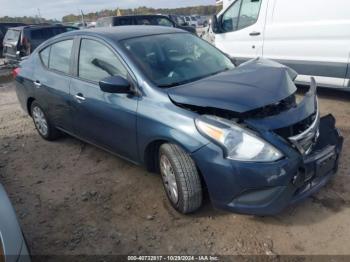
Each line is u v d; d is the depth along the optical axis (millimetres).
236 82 3002
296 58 6141
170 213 3207
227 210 2783
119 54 3459
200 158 2721
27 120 6410
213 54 3975
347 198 3189
